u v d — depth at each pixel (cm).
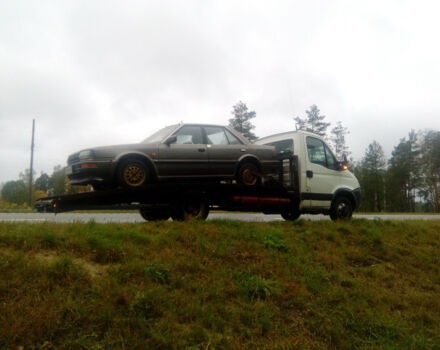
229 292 515
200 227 699
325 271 652
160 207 762
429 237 1004
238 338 426
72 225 605
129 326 393
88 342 364
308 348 443
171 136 805
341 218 1032
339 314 528
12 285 409
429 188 6506
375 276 687
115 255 532
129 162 737
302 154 992
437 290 689
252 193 891
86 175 720
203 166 820
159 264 523
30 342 348
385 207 6800
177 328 413
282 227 827
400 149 6725
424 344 494
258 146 920
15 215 1240
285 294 546
